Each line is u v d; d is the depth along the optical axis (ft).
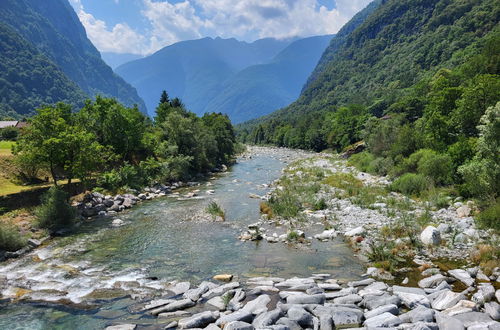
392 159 147.54
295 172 164.66
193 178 155.53
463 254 51.90
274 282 45.62
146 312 38.27
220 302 39.63
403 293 39.04
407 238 59.41
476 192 75.66
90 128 130.72
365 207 85.25
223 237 67.31
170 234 69.67
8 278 47.93
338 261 53.16
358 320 33.65
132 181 119.14
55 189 74.79
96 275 49.21
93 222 79.66
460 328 29.96
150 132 196.24
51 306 39.96
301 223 74.54
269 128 570.87
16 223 69.82
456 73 299.58
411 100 298.56
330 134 353.51
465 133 133.08
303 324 33.55
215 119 320.70
